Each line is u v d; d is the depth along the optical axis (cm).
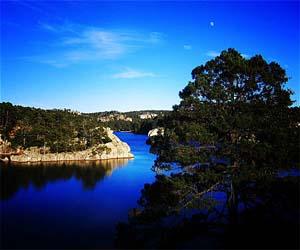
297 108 2609
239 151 2481
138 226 2652
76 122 13225
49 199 5322
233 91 2645
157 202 2628
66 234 3434
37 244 3122
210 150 2594
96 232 3484
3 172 8569
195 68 2898
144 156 12925
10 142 11856
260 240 2439
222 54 2705
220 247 2447
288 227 2430
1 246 3072
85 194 5712
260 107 2542
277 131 2419
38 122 12675
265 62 2642
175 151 2600
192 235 2616
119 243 2530
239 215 2580
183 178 2711
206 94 2684
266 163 2425
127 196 5503
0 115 12456
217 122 2534
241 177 2353
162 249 2447
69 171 8794
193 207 2531
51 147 11700
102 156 11925
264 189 2408
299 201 2347
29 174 8256
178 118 2820
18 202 5109
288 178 2439
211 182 2573
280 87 2619
